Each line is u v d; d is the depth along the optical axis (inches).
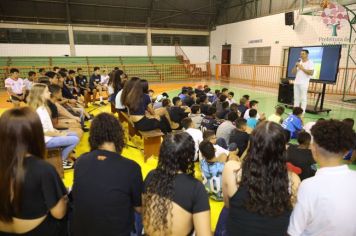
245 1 566.9
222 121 158.7
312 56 276.5
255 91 419.5
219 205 106.2
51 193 50.7
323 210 42.8
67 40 570.6
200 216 46.3
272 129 45.2
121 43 619.5
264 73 519.5
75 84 285.7
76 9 547.8
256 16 542.6
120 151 59.6
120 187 53.4
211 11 648.4
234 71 617.6
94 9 558.9
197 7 627.5
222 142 131.6
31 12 523.5
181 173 49.2
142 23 622.8
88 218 53.4
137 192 56.3
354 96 360.5
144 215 50.6
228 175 50.8
